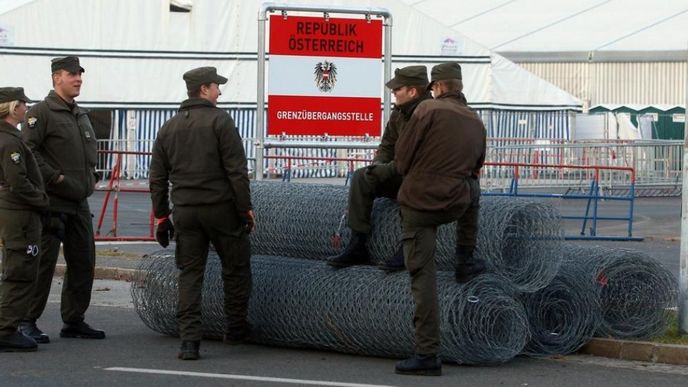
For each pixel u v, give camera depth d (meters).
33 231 10.77
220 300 11.44
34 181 10.77
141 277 11.91
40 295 11.34
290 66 16.70
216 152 10.55
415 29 40.91
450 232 10.36
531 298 10.81
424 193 9.62
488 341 10.20
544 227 10.52
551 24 51.78
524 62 48.81
